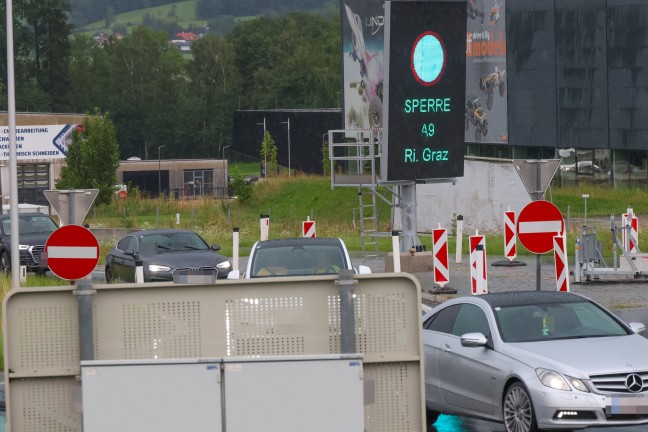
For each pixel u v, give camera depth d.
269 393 16.81
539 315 28.00
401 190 63.72
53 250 35.75
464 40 61.03
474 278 44.47
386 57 59.75
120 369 16.97
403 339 17.36
